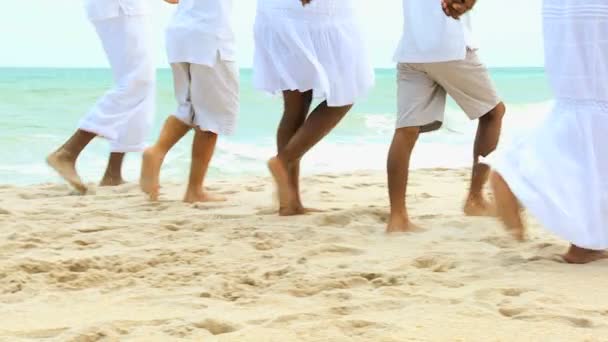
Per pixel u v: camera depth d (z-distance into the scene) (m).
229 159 14.76
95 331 3.61
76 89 26.25
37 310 4.05
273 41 6.80
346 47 6.65
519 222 4.92
